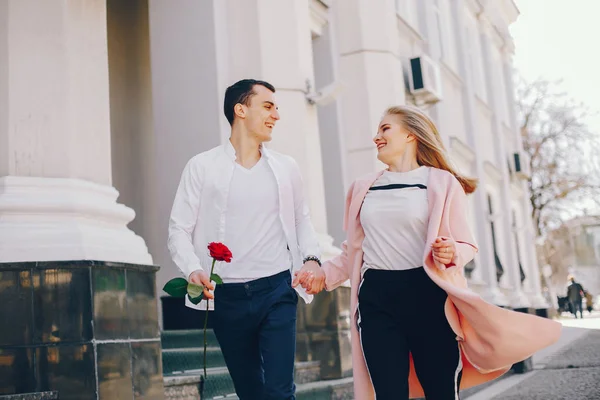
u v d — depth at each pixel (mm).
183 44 7848
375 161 10211
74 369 4520
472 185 4125
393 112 4164
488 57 20156
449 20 17359
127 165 8555
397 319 3803
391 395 3744
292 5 8227
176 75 7836
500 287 17953
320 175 8492
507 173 20188
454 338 3768
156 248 7934
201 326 7691
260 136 4277
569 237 44719
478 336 3725
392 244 3848
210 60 7746
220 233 4133
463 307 3621
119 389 4699
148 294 5102
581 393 9016
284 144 7957
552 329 3654
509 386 10820
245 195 4160
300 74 8148
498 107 20547
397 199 3902
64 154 5098
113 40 8656
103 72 5449
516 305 18656
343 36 10539
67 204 4930
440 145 4098
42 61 5121
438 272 3717
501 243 19422
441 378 3754
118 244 5109
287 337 4086
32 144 5031
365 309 3877
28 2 5137
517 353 3662
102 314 4656
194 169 4199
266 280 4113
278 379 4023
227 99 4324
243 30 7984
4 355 4414
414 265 3816
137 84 8805
